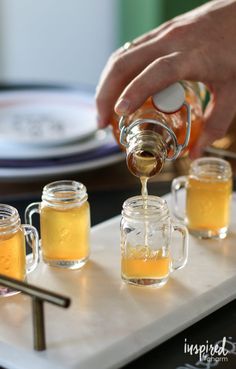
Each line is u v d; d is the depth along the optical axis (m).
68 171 0.79
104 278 0.62
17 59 1.70
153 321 0.55
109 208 0.75
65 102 0.98
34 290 0.49
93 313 0.56
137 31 1.54
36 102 0.98
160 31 0.71
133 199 0.62
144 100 0.62
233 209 0.76
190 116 0.65
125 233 0.60
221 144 0.83
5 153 0.83
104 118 0.72
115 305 0.57
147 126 0.61
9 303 0.58
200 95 0.73
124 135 0.63
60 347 0.52
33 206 0.67
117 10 1.62
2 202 0.75
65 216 0.63
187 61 0.65
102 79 0.71
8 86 1.04
